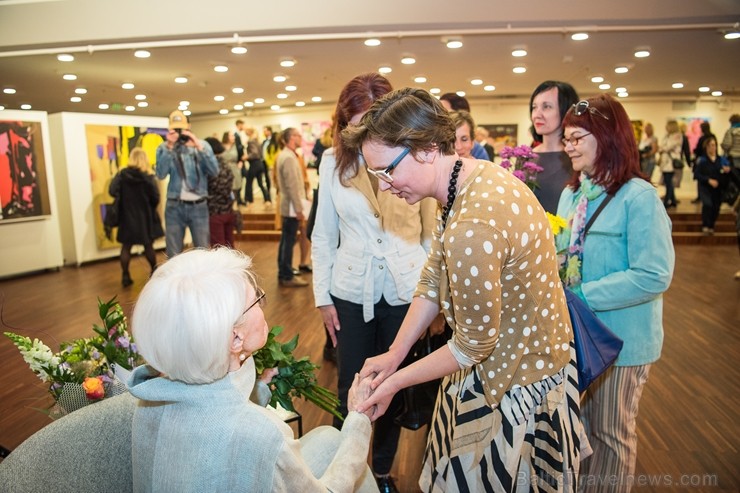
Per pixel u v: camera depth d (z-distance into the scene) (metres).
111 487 0.98
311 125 12.19
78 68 6.73
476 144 2.86
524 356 1.18
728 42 5.69
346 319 1.84
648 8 4.68
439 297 1.34
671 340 3.89
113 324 1.41
